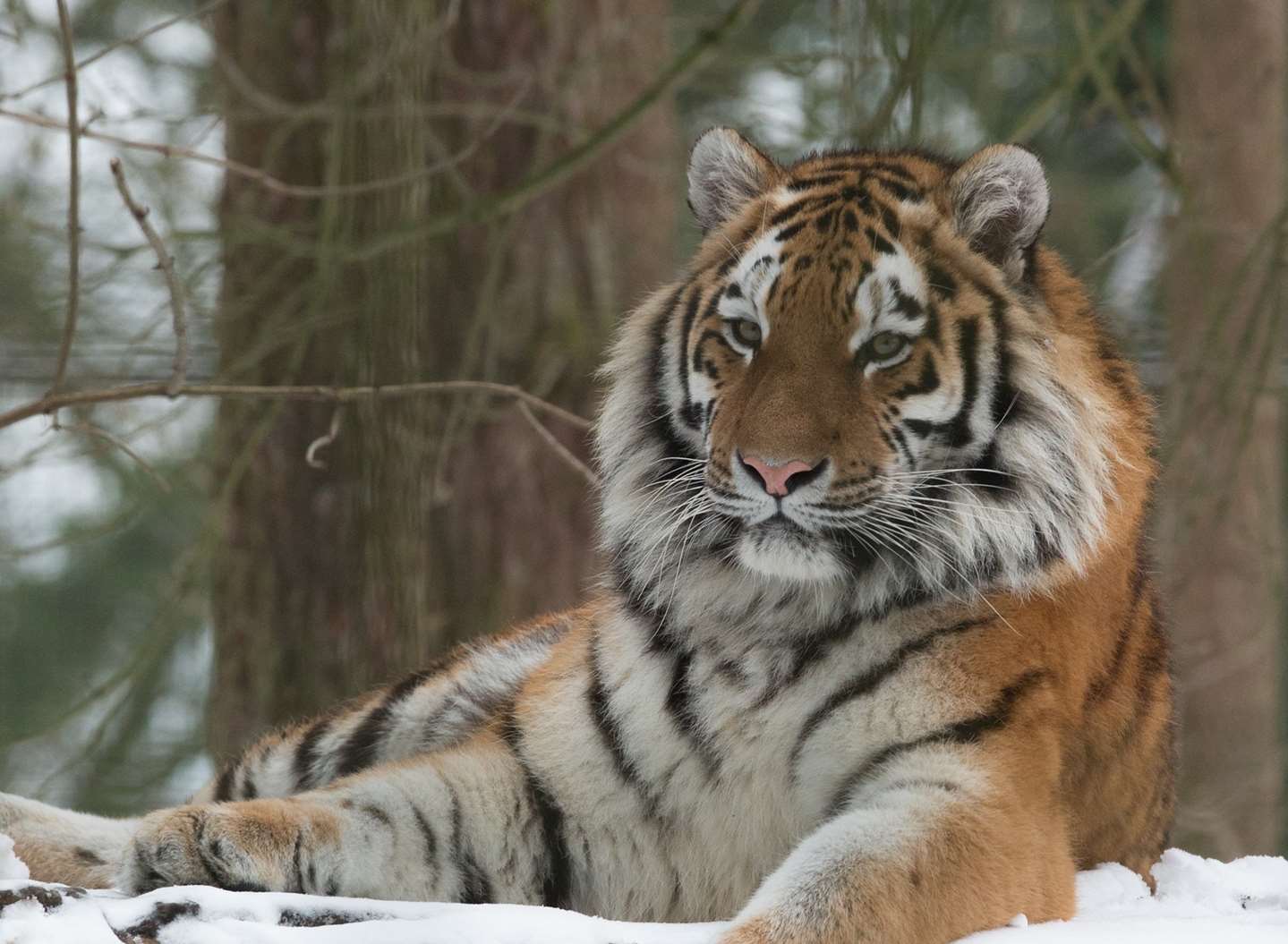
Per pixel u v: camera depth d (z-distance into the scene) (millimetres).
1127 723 7387
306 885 6793
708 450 7082
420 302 11250
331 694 13492
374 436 11094
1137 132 12359
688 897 7188
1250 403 12836
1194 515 14328
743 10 10562
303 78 13859
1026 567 6859
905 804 6344
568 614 9242
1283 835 24188
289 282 13727
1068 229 21031
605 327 14414
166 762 21672
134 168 15359
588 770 7234
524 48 14477
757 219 7562
